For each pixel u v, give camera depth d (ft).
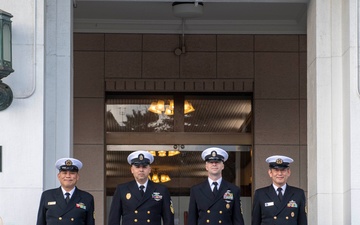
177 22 51.42
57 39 39.27
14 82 37.19
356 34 37.73
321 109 38.96
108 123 53.06
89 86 52.03
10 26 35.99
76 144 51.72
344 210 38.04
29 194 36.70
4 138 36.88
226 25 51.80
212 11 49.24
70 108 39.06
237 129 53.11
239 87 52.31
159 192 35.09
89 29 51.65
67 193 34.94
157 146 53.26
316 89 39.11
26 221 36.58
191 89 52.34
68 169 34.73
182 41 52.13
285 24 51.65
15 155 36.86
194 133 53.21
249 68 52.37
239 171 53.16
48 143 38.55
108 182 52.80
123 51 52.24
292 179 51.88
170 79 52.29
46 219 34.76
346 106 38.01
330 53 39.14
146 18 50.88
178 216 53.21
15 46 37.29
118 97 53.16
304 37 52.49
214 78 52.29
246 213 52.85
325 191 38.60
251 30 52.06
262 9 48.75
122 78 52.11
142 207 34.81
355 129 37.32
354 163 37.14
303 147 52.06
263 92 52.34
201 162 53.36
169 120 53.31
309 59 40.73
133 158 35.06
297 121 52.24
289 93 52.37
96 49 52.11
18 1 37.50
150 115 53.31
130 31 52.01
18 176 36.78
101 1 45.52
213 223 34.63
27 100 37.14
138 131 53.16
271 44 52.42
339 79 38.93
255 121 52.16
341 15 39.09
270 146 52.08
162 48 52.29
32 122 37.06
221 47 52.39
